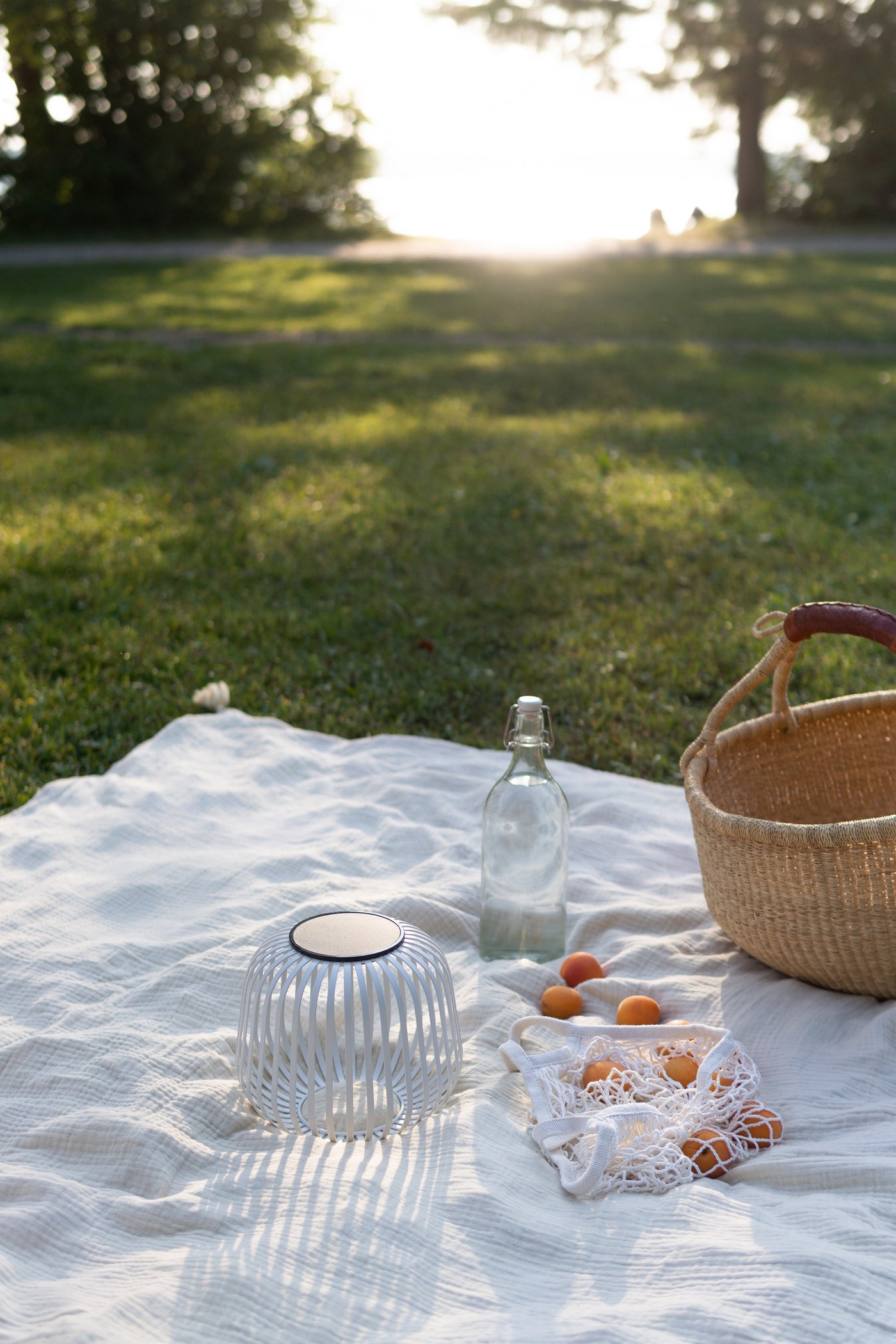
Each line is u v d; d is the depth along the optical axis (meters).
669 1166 1.80
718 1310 1.50
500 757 3.59
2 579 5.16
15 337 12.39
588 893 2.81
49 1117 1.95
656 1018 2.27
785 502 6.48
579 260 20.22
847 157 26.86
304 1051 1.94
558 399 9.53
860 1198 1.74
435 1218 1.69
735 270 18.66
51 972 2.36
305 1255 1.61
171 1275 1.58
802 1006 2.29
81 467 7.11
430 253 22.45
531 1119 1.96
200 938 2.46
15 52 24.17
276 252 22.66
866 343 12.73
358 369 10.84
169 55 24.69
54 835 2.96
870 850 2.16
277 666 4.34
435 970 1.95
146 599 4.95
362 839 2.99
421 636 4.68
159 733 3.64
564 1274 1.61
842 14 23.88
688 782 2.52
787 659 2.72
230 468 7.16
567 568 5.47
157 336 13.13
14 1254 1.67
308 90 26.14
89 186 25.27
